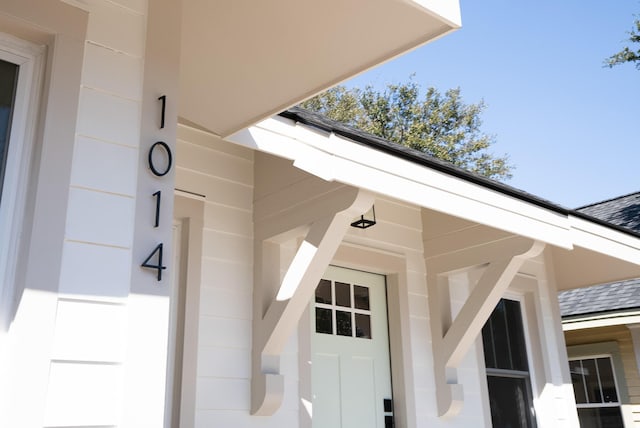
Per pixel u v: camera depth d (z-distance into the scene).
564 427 6.13
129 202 2.12
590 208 11.24
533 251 4.71
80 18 2.18
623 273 6.41
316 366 4.64
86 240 2.01
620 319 8.33
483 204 4.36
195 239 4.02
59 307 1.92
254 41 2.71
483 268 5.46
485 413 5.53
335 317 4.88
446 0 2.43
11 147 2.04
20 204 1.99
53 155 2.01
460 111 20.39
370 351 5.03
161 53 2.33
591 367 9.09
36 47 2.15
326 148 3.58
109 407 1.93
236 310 4.11
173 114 2.30
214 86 3.05
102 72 2.18
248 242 4.31
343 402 4.70
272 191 4.28
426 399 5.10
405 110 20.30
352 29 2.57
